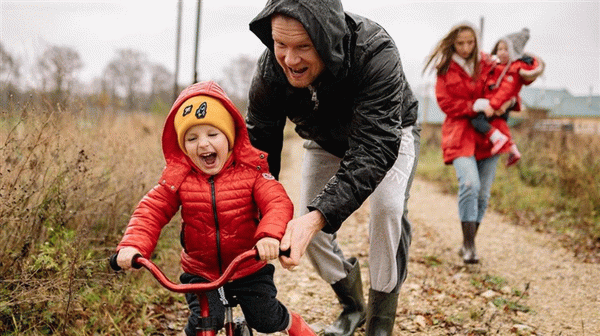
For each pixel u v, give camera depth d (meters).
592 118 54.81
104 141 4.89
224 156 2.56
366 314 3.54
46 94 4.39
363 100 2.53
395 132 2.53
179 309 3.96
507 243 6.27
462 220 5.43
